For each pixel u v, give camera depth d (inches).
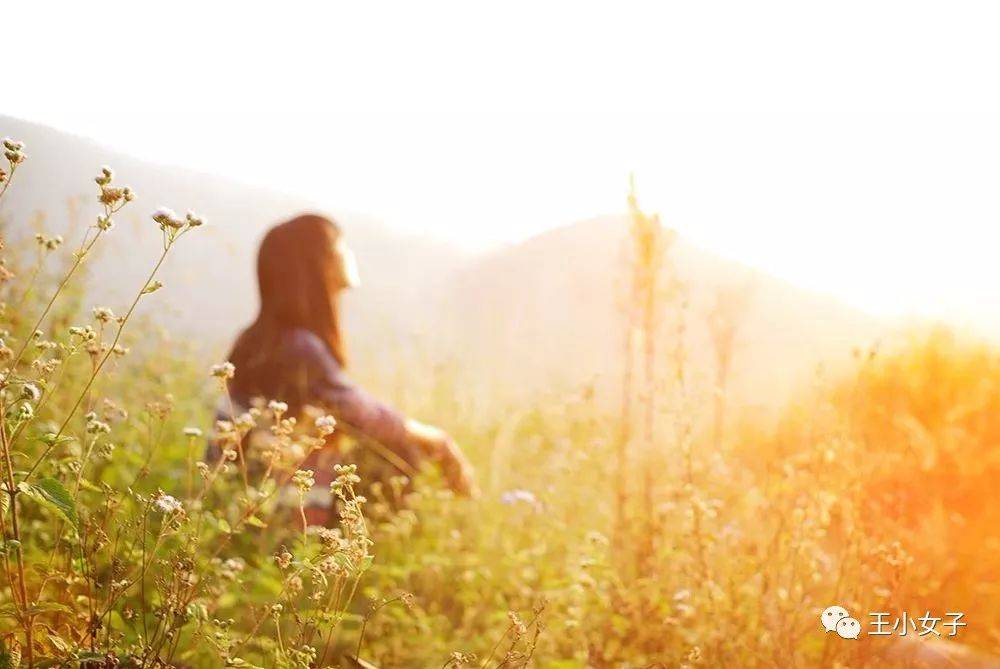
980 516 186.4
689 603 134.6
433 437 176.7
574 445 200.8
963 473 193.3
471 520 171.5
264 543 134.9
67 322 145.5
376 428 167.0
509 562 150.9
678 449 148.6
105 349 89.0
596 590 134.1
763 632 127.6
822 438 139.3
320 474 158.7
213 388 210.8
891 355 258.1
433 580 152.5
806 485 133.2
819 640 129.8
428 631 134.8
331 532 88.7
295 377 164.1
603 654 128.3
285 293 168.6
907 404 225.3
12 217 148.6
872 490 155.9
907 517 174.1
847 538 127.0
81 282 154.9
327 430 100.6
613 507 165.3
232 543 138.0
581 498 175.9
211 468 150.9
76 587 98.7
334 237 173.5
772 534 136.2
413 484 169.9
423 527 165.6
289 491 152.5
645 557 149.6
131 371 199.2
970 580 161.8
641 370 165.6
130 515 99.8
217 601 105.5
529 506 166.6
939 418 220.4
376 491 157.9
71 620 92.7
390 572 139.3
